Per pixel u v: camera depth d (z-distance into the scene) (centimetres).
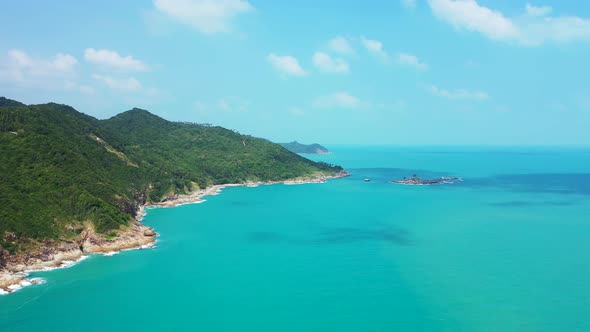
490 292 9131
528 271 10412
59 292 9175
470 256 11731
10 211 10944
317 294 9112
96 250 11925
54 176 13188
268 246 12888
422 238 13775
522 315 8031
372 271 10544
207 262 11312
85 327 7631
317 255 11912
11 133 14500
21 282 9550
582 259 11338
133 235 12988
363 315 8100
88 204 12800
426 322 7794
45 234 11106
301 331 7500
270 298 8919
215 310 8356
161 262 11294
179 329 7594
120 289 9381
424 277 10062
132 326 7681
